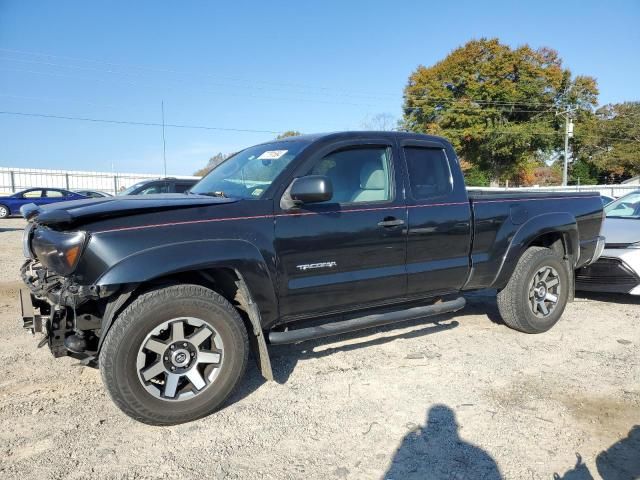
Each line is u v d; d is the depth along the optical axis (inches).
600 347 191.3
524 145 1754.4
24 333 200.5
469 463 114.3
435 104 1797.5
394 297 169.0
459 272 180.9
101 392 148.7
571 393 150.1
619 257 243.1
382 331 206.5
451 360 175.5
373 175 164.7
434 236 171.9
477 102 1753.2
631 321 225.9
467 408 140.0
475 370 166.7
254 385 154.6
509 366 170.7
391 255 163.0
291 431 127.6
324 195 134.8
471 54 1718.8
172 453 117.4
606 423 132.4
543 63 1795.0
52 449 118.3
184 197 144.3
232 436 125.0
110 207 123.4
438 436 125.6
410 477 109.1
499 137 1717.5
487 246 187.0
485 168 1875.0
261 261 137.0
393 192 165.8
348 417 134.9
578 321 225.5
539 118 1822.1
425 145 177.5
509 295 198.1
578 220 215.5
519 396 147.8
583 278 255.8
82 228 118.6
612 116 2273.6
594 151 2244.1
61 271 119.0
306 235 145.6
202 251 127.7
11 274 325.7
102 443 121.2
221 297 132.3
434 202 173.0
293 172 147.9
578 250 215.2
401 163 169.5
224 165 184.1
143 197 144.3
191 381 129.6
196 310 127.8
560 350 187.2
